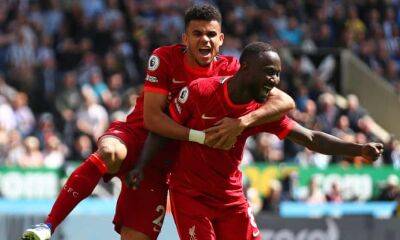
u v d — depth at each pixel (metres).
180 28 26.34
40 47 24.80
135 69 24.94
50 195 18.19
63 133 21.77
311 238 15.17
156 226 9.17
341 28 29.17
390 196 19.25
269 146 20.61
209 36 8.66
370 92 27.39
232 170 8.63
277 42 26.95
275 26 28.03
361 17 30.34
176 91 8.80
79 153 20.11
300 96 24.02
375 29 30.03
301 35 28.23
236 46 25.59
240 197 8.70
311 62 25.69
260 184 19.12
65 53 24.91
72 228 14.51
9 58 24.48
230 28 26.97
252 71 8.21
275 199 18.09
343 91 26.02
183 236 8.65
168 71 8.77
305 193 19.48
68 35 25.55
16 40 24.59
